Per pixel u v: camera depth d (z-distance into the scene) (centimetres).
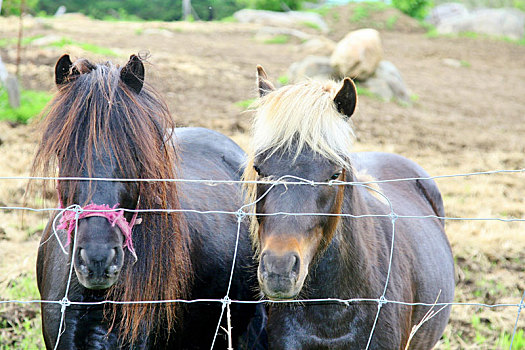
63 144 309
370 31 1786
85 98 314
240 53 2250
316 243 342
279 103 344
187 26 2853
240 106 1442
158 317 366
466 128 1505
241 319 475
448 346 562
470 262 729
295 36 2752
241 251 471
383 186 504
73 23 2605
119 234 309
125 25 2716
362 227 392
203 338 446
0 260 660
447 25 3375
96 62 369
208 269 430
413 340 439
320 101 345
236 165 540
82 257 296
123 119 316
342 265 369
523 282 690
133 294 348
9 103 1227
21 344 516
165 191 346
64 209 304
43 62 1650
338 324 374
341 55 1727
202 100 1485
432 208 555
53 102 331
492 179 1072
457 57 2689
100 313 353
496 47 2969
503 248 770
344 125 351
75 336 354
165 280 358
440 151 1248
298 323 379
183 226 391
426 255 464
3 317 559
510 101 1938
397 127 1426
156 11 3459
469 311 628
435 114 1667
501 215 893
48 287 370
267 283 317
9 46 1784
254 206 377
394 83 1769
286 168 333
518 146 1334
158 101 354
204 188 465
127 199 315
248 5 3728
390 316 386
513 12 3525
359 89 1736
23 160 938
